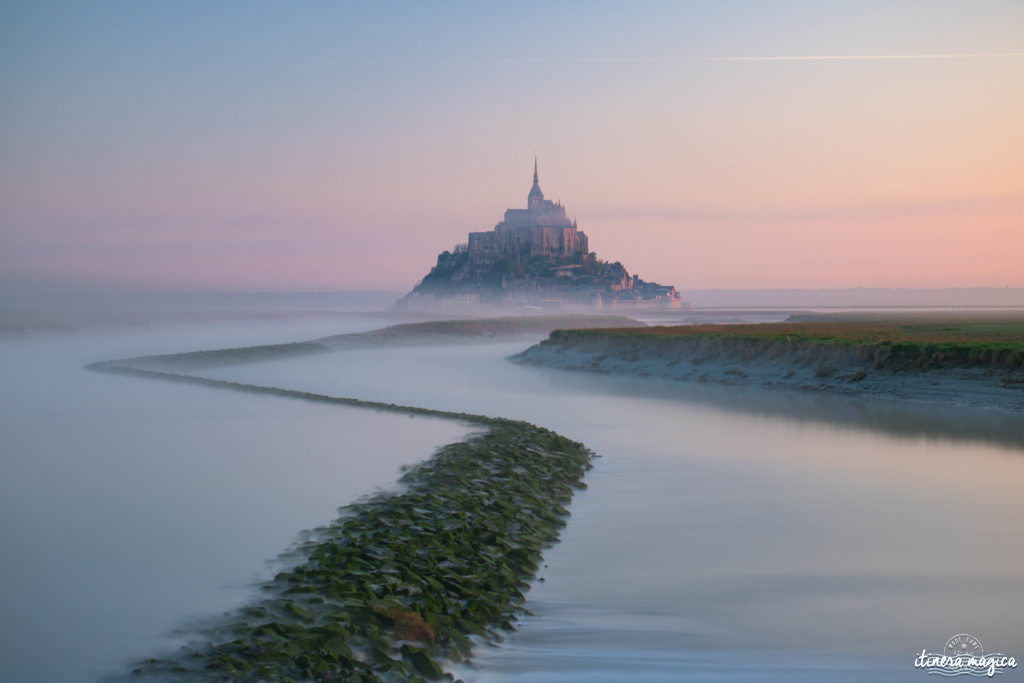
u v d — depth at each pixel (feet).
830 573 46.80
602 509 63.10
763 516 60.29
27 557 46.11
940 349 156.04
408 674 31.45
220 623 36.01
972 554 50.31
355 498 61.36
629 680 32.48
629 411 127.24
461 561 46.19
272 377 189.67
